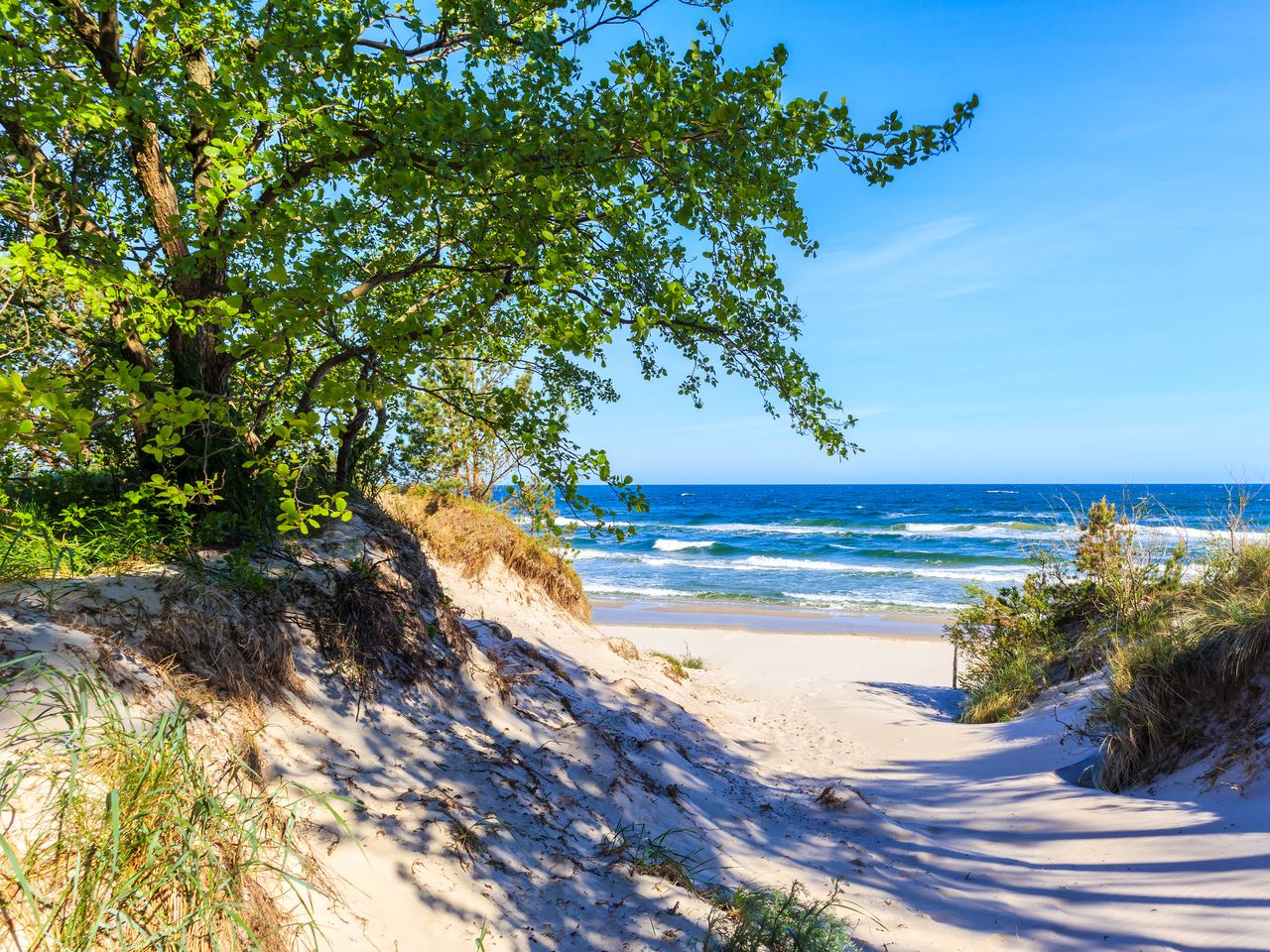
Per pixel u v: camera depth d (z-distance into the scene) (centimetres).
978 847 477
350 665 431
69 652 276
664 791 499
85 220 496
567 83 375
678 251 407
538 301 440
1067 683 795
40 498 466
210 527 438
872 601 2541
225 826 247
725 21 362
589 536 386
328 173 439
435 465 1048
